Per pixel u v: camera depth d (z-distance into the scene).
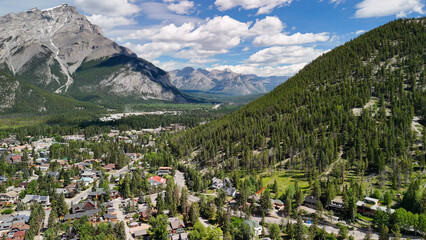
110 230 147.75
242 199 176.38
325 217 157.38
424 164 186.38
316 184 175.12
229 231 147.38
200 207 176.88
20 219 166.88
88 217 171.88
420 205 144.62
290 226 142.00
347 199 158.00
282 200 181.75
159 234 148.50
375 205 154.38
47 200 196.75
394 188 172.12
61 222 167.75
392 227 138.88
